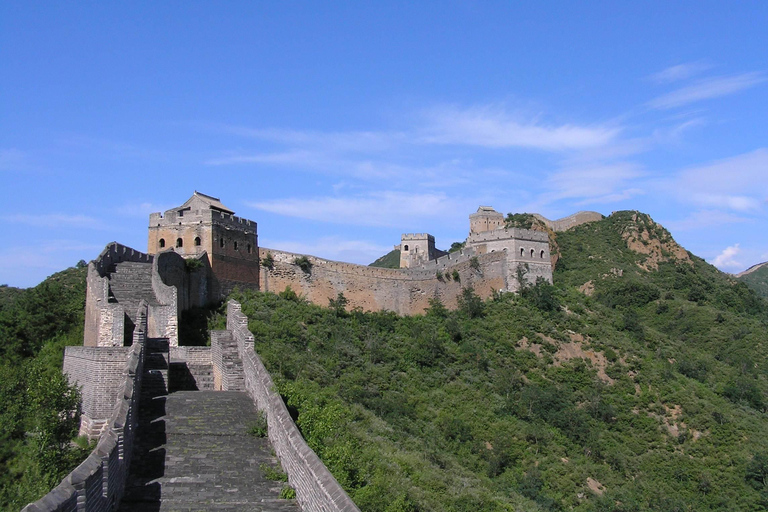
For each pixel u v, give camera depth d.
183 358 33.94
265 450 23.61
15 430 28.00
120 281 44.22
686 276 112.75
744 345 85.31
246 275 63.19
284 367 47.47
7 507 22.53
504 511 37.19
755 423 63.56
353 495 25.55
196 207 60.28
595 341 72.62
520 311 75.50
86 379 30.89
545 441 54.47
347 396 49.34
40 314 46.94
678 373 71.75
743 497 53.22
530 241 83.31
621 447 57.38
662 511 49.78
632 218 130.50
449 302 76.38
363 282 71.00
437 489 35.94
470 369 62.78
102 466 17.38
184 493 20.28
